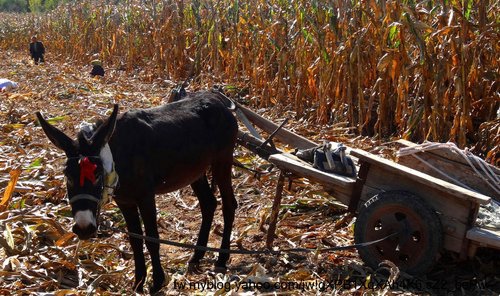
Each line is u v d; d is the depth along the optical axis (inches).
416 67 350.9
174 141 209.3
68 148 177.8
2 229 232.7
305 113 465.7
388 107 404.5
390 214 204.5
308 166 226.1
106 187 181.0
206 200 240.8
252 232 265.1
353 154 216.7
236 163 250.1
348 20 426.6
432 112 352.8
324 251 228.8
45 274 204.5
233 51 584.1
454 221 199.5
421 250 200.7
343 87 422.9
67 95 588.4
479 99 358.9
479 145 344.8
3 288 190.7
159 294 203.5
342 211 280.1
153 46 776.9
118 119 197.5
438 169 233.8
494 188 222.7
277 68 529.3
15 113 476.4
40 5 1824.6
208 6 634.8
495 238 191.6
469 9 341.4
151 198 199.9
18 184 295.7
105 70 828.6
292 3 466.6
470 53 342.6
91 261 216.5
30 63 969.5
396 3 379.2
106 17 928.3
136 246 205.2
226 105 247.4
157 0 778.8
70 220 263.6
